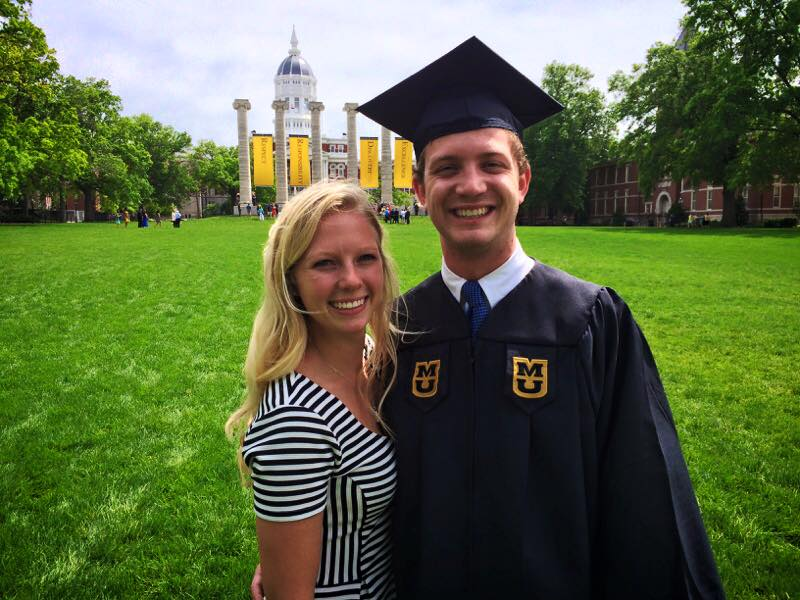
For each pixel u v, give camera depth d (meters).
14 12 28.84
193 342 7.91
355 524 1.65
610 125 54.00
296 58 116.38
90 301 10.73
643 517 1.60
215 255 18.62
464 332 1.82
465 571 1.63
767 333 8.58
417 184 2.02
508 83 1.93
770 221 40.03
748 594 3.03
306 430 1.51
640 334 1.80
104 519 3.72
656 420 1.68
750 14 31.39
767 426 5.13
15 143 30.30
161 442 4.80
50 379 6.34
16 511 3.81
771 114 31.58
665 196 55.22
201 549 3.46
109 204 49.41
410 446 1.74
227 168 77.50
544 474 1.64
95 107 45.97
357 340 1.74
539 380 1.69
